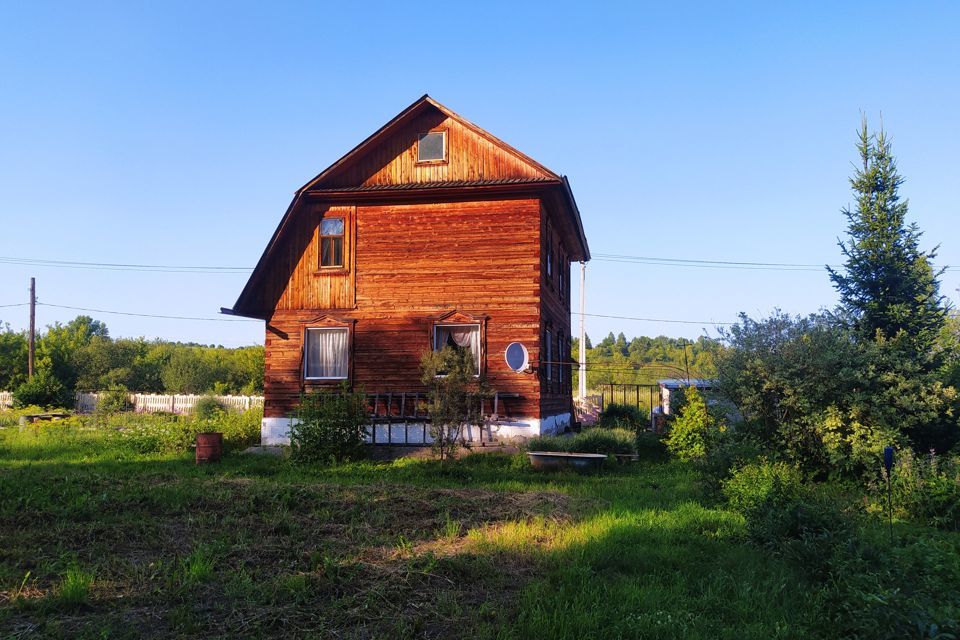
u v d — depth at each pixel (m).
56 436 23.47
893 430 12.66
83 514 9.56
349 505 10.63
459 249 19.27
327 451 16.77
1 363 45.59
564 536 8.70
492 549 8.03
